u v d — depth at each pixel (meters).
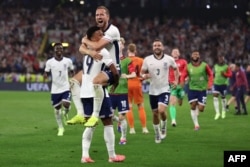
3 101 40.28
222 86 28.25
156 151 16.28
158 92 18.11
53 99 20.84
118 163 14.10
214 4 71.00
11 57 61.44
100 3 71.25
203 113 31.12
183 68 24.12
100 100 13.55
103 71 13.77
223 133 21.11
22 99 42.62
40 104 37.38
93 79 13.75
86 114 13.99
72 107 35.50
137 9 72.12
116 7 71.88
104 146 17.25
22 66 59.47
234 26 69.19
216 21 70.81
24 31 66.56
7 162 14.33
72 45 65.25
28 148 16.88
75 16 69.75
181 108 34.34
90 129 14.10
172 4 71.81
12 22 67.62
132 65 18.72
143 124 21.23
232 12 70.81
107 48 14.01
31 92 53.41
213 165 13.87
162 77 18.02
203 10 71.38
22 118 27.61
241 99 30.89
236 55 64.38
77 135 20.30
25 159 14.79
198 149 16.69
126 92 18.09
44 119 27.08
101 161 14.41
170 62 18.16
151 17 71.94
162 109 17.98
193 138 19.50
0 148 16.88
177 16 71.69
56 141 18.56
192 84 22.81
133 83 20.91
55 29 67.69
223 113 28.44
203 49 65.62
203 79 22.89
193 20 71.19
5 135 20.33
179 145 17.59
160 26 69.00
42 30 67.31
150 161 14.47
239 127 23.48
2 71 58.88
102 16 13.91
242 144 17.84
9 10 69.31
